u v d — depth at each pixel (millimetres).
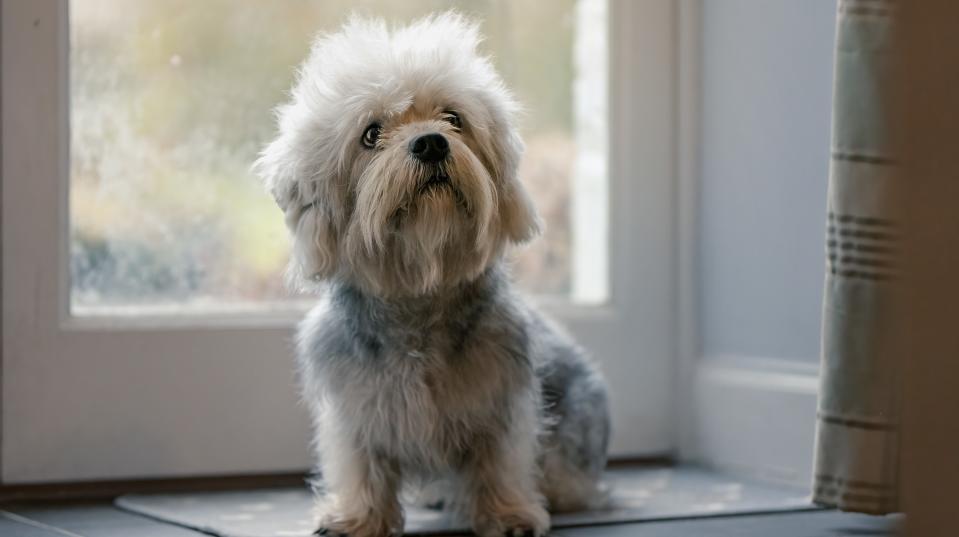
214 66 2559
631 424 2760
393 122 1881
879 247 1842
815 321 2402
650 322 2773
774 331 2525
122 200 2500
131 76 2502
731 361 2658
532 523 1913
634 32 2744
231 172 2572
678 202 2775
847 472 1883
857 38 1843
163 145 2529
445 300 1901
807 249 2416
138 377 2451
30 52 2377
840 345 1882
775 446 2494
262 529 2043
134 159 2508
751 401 2561
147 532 2049
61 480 2416
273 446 2537
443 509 2213
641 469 2658
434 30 2049
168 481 2488
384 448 1946
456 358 1900
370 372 1898
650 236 2768
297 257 1954
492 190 1905
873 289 1848
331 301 1979
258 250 2584
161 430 2469
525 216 1987
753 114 2568
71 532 2047
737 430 2607
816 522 2053
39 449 2400
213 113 2559
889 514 1869
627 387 2760
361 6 2625
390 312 1897
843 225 1868
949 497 1052
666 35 2766
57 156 2398
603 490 2238
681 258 2770
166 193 2533
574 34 2785
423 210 1814
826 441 1907
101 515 2221
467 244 1875
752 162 2576
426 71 1900
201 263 2561
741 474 2576
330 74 1932
